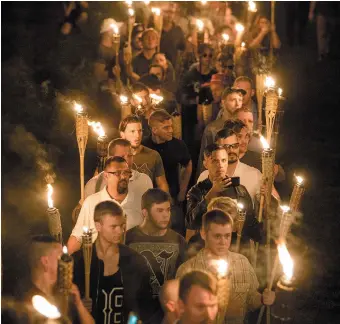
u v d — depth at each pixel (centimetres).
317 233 1134
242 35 1609
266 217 823
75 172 1365
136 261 714
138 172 902
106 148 984
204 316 618
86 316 673
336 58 2156
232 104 1101
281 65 2064
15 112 1648
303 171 1430
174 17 1747
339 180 1380
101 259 705
